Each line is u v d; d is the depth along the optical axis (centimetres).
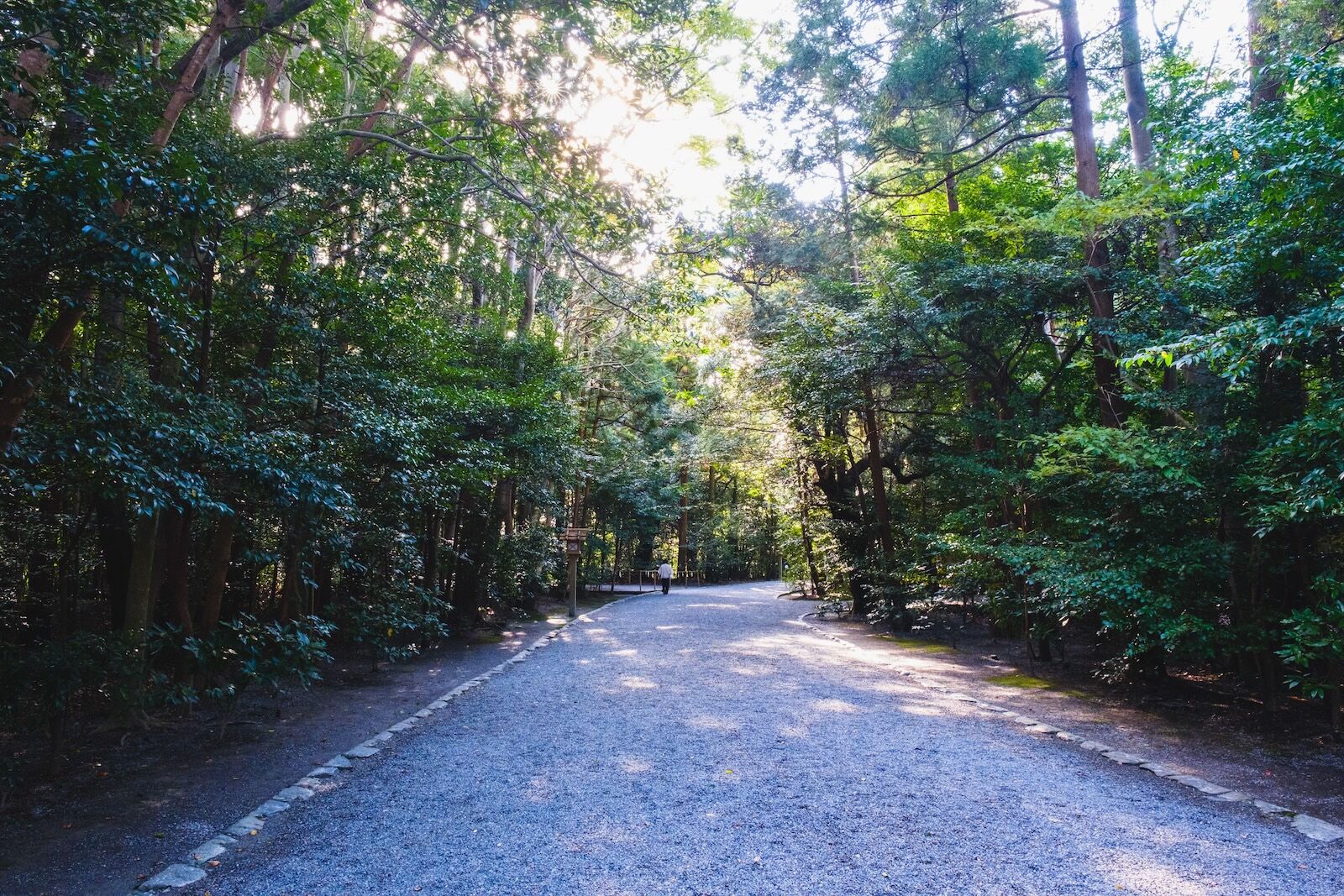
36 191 296
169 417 423
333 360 684
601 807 414
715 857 346
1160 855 349
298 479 499
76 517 708
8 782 416
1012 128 1242
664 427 2572
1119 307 916
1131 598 600
